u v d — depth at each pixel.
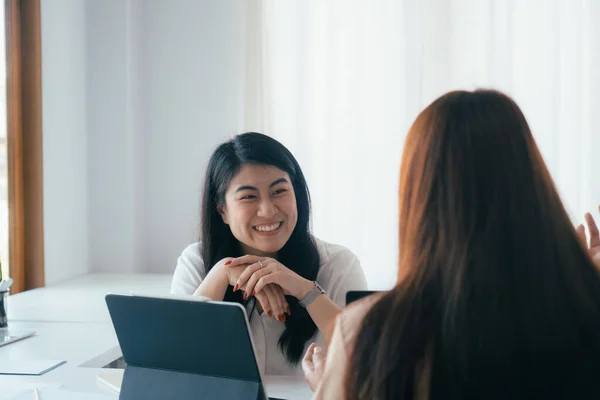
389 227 3.50
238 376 1.20
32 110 3.19
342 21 3.50
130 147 3.64
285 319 1.96
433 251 0.88
